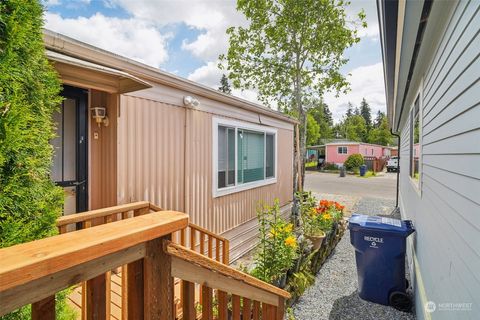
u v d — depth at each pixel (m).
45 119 1.31
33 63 1.24
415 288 3.06
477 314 1.24
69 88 2.84
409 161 5.27
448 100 1.87
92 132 3.05
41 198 1.22
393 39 2.45
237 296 1.30
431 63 2.58
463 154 1.51
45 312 0.57
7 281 0.48
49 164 1.30
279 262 3.08
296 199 6.73
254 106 5.23
